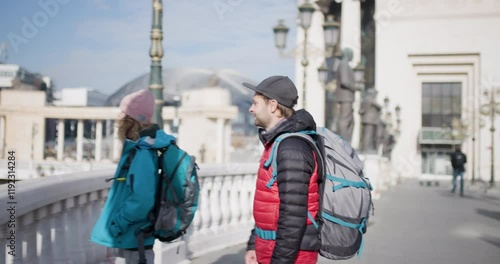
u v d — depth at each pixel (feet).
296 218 10.06
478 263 26.48
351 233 10.77
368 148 77.10
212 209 27.89
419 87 185.37
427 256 28.17
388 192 86.74
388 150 134.82
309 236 10.55
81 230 17.15
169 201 12.28
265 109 11.23
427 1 181.57
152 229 12.26
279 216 10.20
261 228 10.82
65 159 164.35
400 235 36.04
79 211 16.81
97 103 159.94
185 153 12.51
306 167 10.27
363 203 10.86
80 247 16.72
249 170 30.40
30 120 169.27
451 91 183.93
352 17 184.03
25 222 13.44
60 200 15.28
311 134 10.97
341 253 10.74
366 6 192.44
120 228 11.87
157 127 12.62
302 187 10.16
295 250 10.06
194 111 190.49
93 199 17.87
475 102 178.70
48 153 168.25
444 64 182.60
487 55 178.40
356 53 182.70
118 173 12.36
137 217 11.73
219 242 27.81
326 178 10.78
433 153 175.52
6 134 169.07
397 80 182.80
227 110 191.42
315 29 181.16
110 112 156.15
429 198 74.64
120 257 12.48
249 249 11.62
